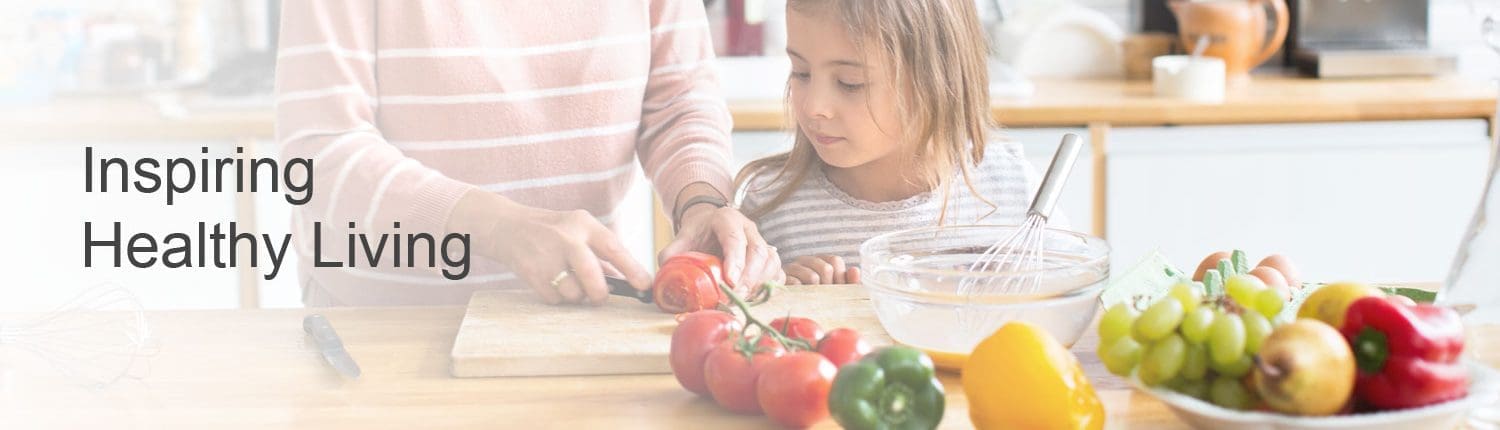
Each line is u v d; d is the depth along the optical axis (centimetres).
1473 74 292
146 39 271
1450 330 89
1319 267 258
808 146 163
